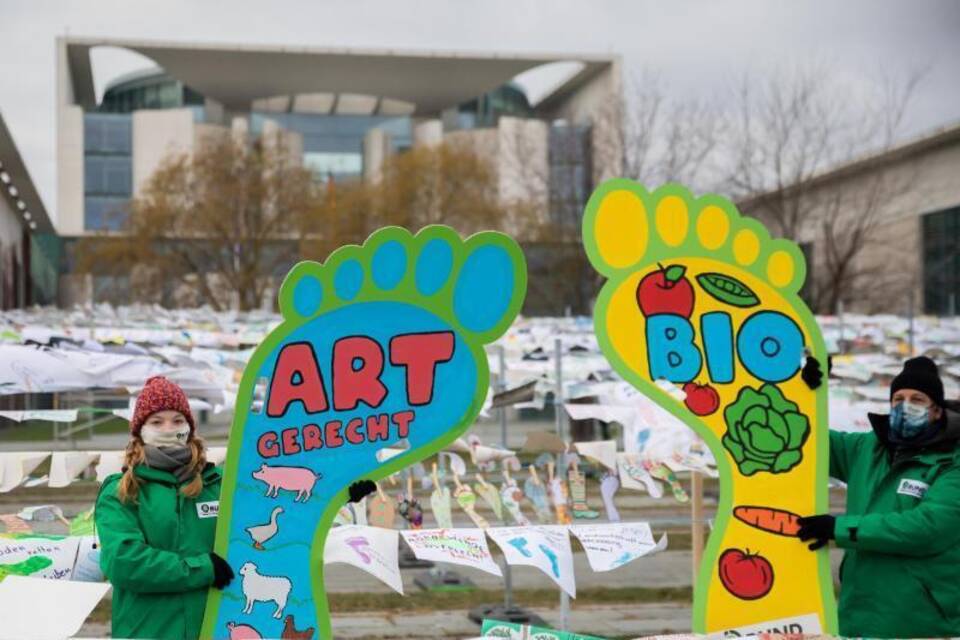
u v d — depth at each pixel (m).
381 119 80.50
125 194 71.62
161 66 76.88
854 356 13.27
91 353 9.30
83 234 68.81
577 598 9.55
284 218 44.25
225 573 4.17
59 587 3.92
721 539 4.86
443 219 45.12
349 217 45.34
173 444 4.31
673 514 11.80
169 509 4.25
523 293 4.50
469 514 6.13
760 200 32.56
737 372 4.95
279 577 4.26
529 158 48.69
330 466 4.34
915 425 4.92
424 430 4.42
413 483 6.97
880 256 39.16
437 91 80.50
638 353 4.84
